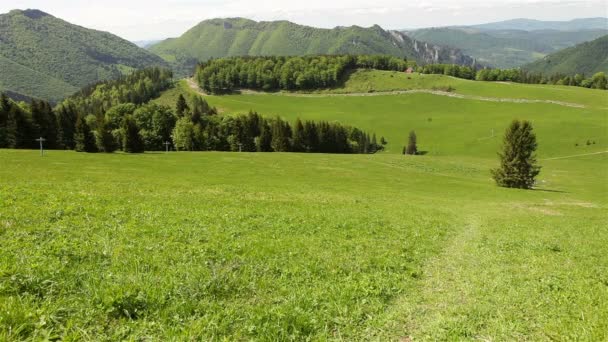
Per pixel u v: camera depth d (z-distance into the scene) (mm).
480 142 172000
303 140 146875
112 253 11125
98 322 7188
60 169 55219
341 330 8086
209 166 74875
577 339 7816
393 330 8258
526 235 24125
